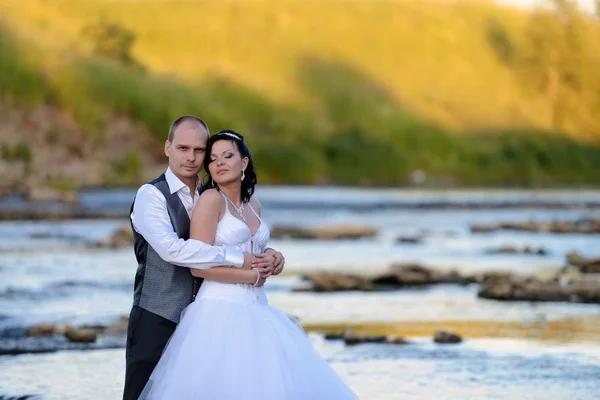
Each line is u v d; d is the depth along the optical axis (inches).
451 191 2427.4
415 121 3388.3
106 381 376.8
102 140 2516.0
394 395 349.7
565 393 353.1
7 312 554.6
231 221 275.6
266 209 1610.5
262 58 3531.0
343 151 3083.2
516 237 1114.1
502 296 613.3
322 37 3735.2
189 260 265.7
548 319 529.7
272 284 685.9
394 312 555.8
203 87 3186.5
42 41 2753.4
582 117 3796.8
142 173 2453.2
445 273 711.7
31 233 1090.1
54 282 686.5
